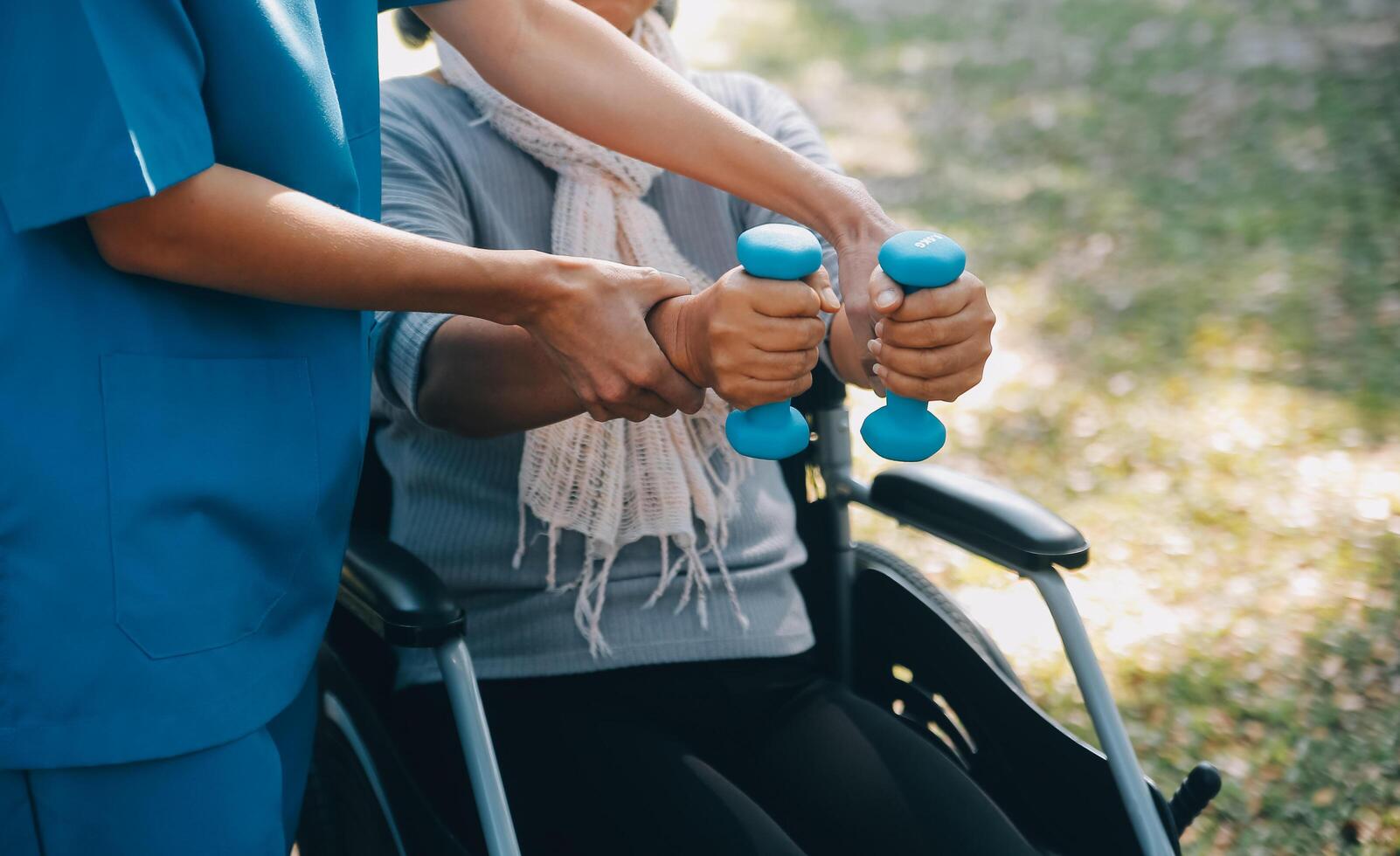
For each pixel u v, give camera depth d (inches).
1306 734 90.3
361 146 42.6
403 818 49.9
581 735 51.1
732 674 54.3
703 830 47.7
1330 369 144.5
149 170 32.2
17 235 34.2
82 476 34.9
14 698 35.6
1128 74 266.5
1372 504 119.0
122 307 35.4
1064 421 139.2
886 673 62.0
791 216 46.8
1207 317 159.6
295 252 35.2
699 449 53.9
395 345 46.7
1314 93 237.8
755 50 318.0
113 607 35.4
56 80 31.9
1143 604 107.9
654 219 54.9
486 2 46.2
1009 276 179.2
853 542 63.6
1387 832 80.7
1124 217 195.5
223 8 35.0
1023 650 102.3
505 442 51.9
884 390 46.6
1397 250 171.9
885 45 313.0
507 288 38.0
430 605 44.6
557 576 52.2
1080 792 52.9
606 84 46.3
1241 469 127.0
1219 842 81.2
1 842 37.1
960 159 232.5
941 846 49.1
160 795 36.9
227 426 37.2
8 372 34.6
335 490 41.0
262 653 39.3
